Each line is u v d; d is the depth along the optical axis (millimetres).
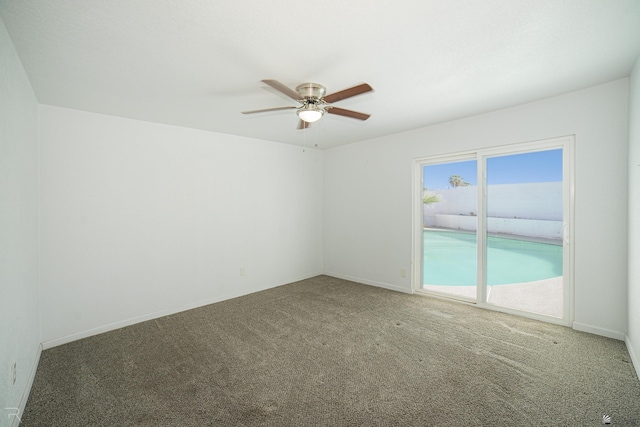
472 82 2396
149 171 3277
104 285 2959
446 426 1606
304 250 4945
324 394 1899
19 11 1418
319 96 2275
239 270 4066
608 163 2539
